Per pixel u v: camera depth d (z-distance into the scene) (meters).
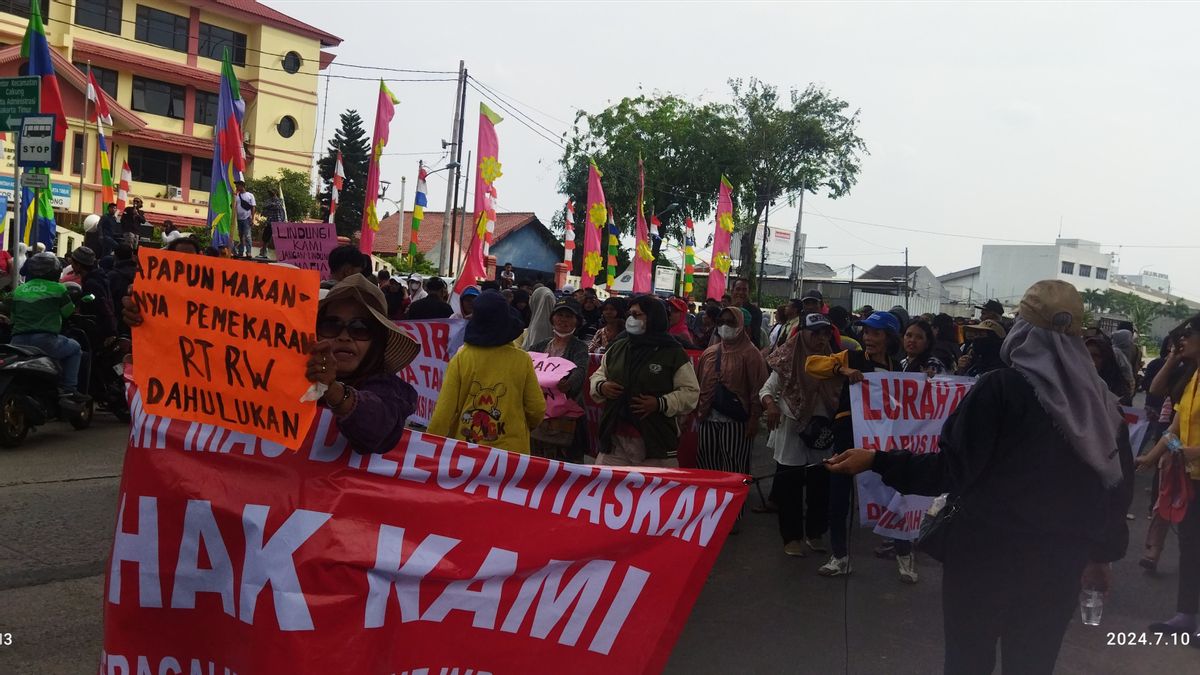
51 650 4.24
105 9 36.44
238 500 2.68
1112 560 3.24
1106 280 76.56
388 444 2.72
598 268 22.16
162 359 2.57
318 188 45.59
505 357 4.85
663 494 3.25
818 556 6.85
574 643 3.13
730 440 7.02
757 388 6.98
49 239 15.72
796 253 46.69
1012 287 75.81
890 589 6.12
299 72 41.56
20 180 10.44
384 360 2.97
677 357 6.00
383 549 2.75
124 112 35.84
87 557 5.53
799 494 6.79
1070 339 2.98
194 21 38.69
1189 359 5.79
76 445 8.60
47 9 35.06
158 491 2.75
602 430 6.14
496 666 3.00
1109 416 2.97
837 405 6.67
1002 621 3.02
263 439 2.62
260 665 2.60
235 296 2.50
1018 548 2.96
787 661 4.80
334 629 2.64
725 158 42.97
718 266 23.11
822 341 6.65
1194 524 5.41
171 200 38.72
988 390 3.01
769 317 22.72
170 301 2.56
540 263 50.16
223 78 13.88
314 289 2.42
